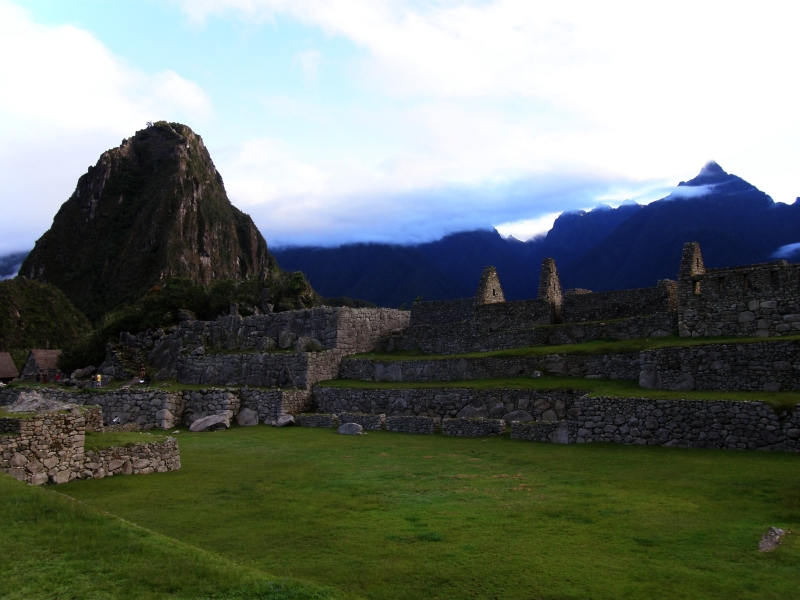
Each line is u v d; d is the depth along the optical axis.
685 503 14.61
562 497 15.60
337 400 36.38
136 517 14.52
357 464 21.09
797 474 16.47
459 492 16.61
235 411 36.81
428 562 11.40
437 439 26.44
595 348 29.47
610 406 23.38
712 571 10.74
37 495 13.20
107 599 9.10
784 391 21.94
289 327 44.75
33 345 100.25
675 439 21.78
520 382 29.95
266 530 13.43
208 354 46.12
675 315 29.42
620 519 13.59
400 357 40.97
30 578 9.62
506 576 10.73
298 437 28.88
